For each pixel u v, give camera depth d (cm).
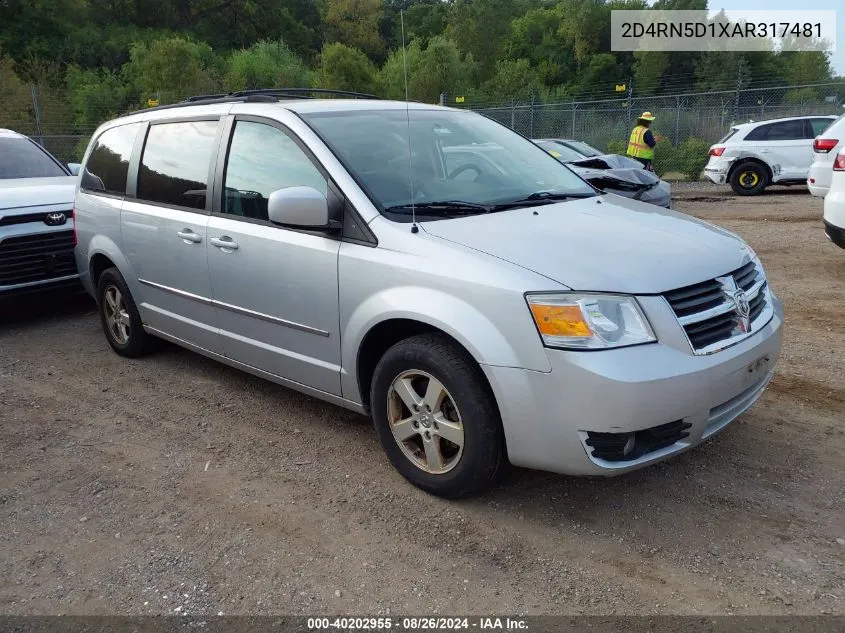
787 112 2133
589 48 6506
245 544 314
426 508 336
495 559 297
